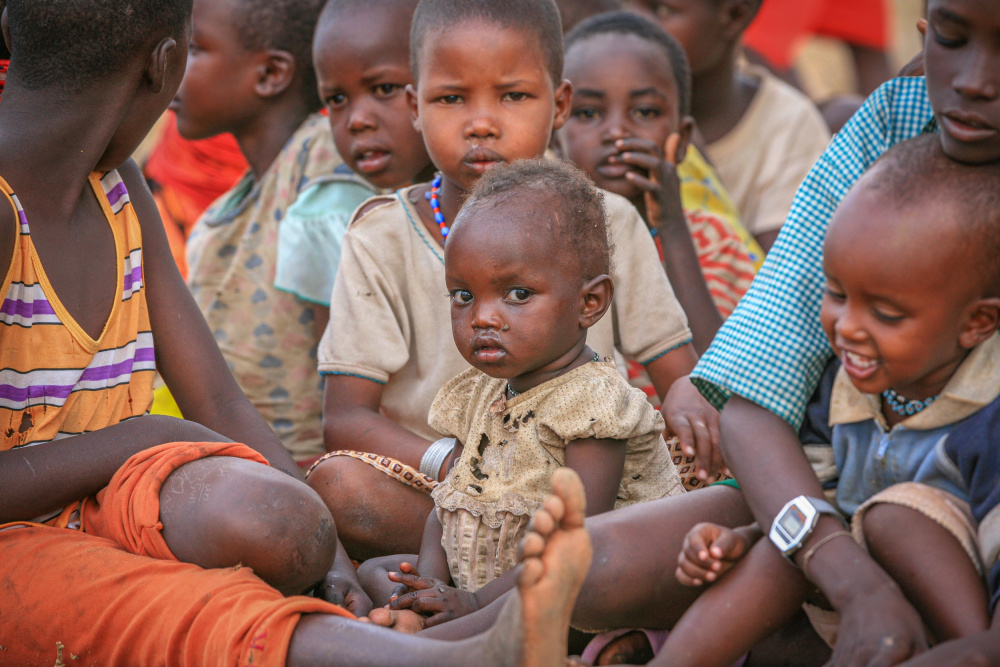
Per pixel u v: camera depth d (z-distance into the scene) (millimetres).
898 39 17828
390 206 6305
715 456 5551
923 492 4035
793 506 4078
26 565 4441
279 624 4016
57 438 5000
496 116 5957
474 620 4359
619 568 4195
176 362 5695
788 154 9828
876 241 3840
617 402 4816
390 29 7055
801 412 4586
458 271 4773
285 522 4410
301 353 7516
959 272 3795
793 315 4617
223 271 7965
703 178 8570
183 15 5078
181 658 4102
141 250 5410
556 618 3564
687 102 7828
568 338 4867
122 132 5098
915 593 3918
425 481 5590
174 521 4516
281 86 8188
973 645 3475
